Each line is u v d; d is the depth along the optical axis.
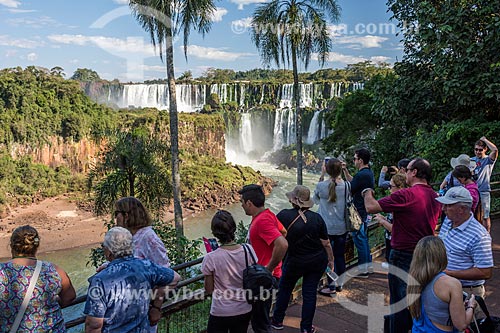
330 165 4.96
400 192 3.58
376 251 6.61
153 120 76.62
